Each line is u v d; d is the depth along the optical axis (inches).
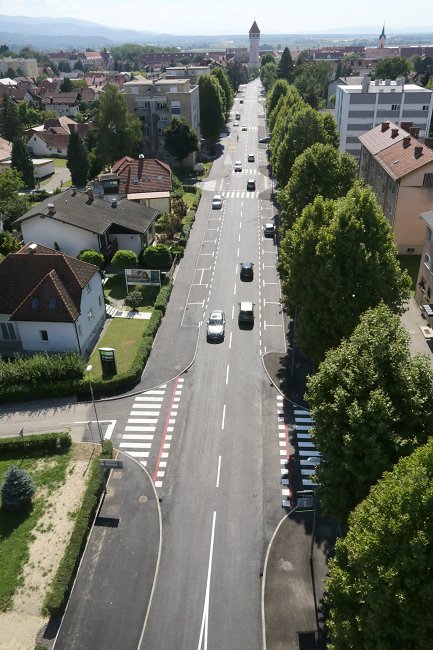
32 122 6761.8
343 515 1079.6
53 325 1883.6
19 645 1063.0
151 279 2377.0
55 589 1133.1
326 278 1537.9
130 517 1343.5
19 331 1923.0
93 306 2082.9
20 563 1221.7
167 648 1063.0
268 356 1994.3
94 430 1635.1
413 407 1011.9
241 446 1569.9
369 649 784.9
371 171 3368.6
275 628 1096.2
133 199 3314.5
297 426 1647.4
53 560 1227.2
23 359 1935.3
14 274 1979.6
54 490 1409.9
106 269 2667.3
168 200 3373.5
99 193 3105.3
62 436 1551.4
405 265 2738.7
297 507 1366.9
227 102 6830.7
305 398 1182.9
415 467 805.2
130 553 1251.2
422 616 738.8
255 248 3019.2
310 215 1785.2
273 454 1539.1
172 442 1587.1
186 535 1296.8
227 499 1393.9
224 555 1246.9
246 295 2472.9
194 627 1100.5
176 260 2827.3
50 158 5364.2
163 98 4650.6
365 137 3646.7
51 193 3991.1
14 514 1343.5
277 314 2300.7
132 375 1817.2
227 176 4488.2
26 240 2618.1
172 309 2341.3
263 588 1173.7
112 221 2691.9
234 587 1176.2
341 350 1151.0
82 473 1462.8
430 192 2699.3
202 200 3870.6
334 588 883.4
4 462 1508.4
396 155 2957.7
